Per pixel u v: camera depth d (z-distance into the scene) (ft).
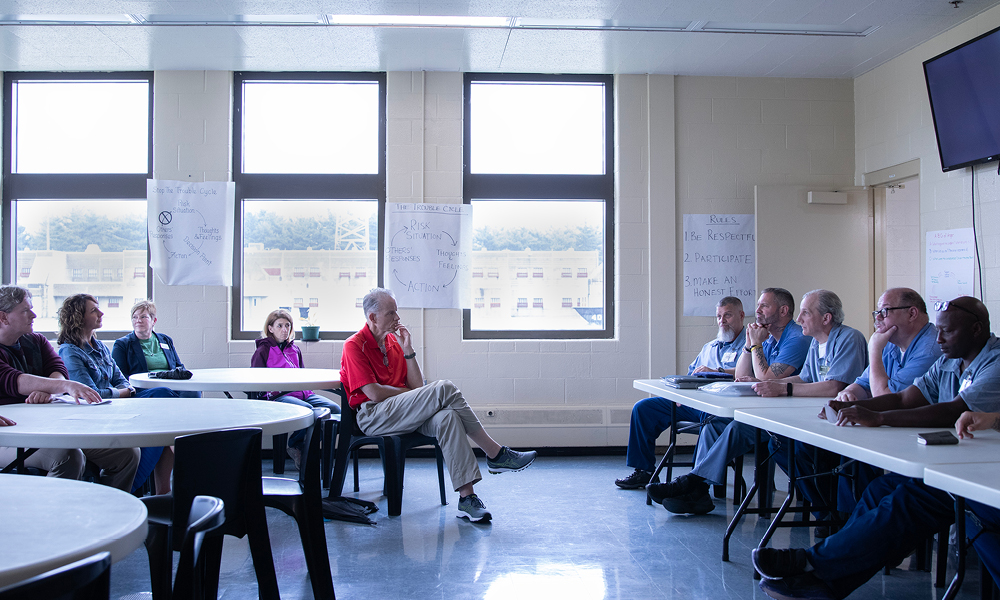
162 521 4.82
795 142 16.40
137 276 15.75
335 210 15.93
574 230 16.33
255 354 14.21
